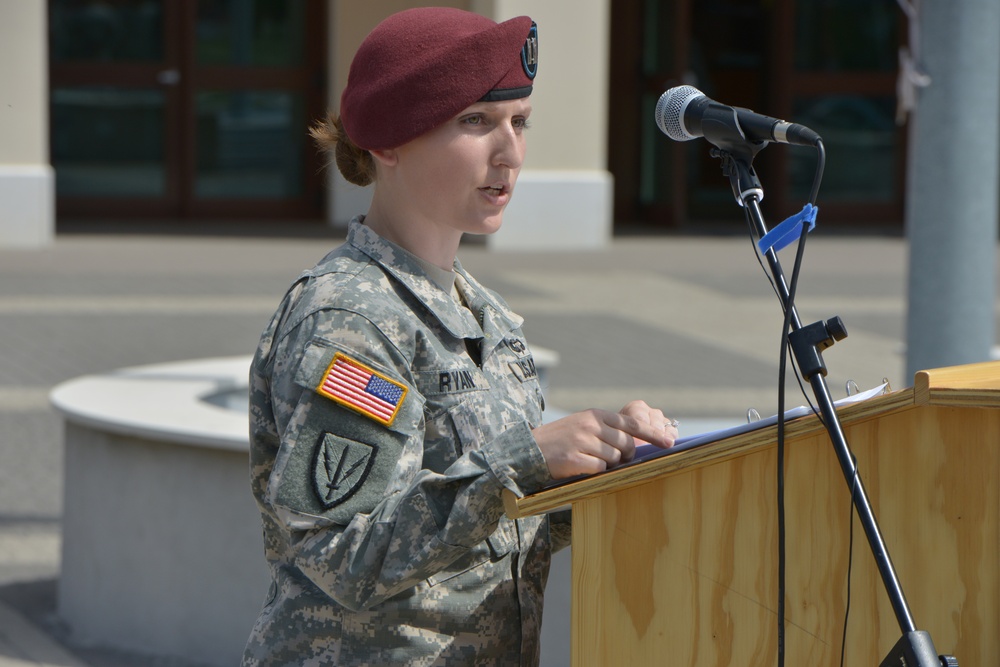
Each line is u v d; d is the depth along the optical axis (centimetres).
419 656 502
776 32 4053
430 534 472
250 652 521
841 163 4128
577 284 2984
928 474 470
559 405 1959
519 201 3459
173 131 3919
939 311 1377
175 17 3878
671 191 3981
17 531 1466
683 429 1152
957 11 1343
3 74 3278
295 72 3950
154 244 3428
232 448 1105
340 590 479
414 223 523
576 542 494
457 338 514
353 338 488
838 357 2286
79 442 1228
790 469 479
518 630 525
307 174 4016
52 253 3222
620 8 4062
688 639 489
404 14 512
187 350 2228
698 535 486
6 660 1157
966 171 1360
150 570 1173
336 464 481
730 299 2848
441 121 496
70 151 3878
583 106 3475
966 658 470
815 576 480
